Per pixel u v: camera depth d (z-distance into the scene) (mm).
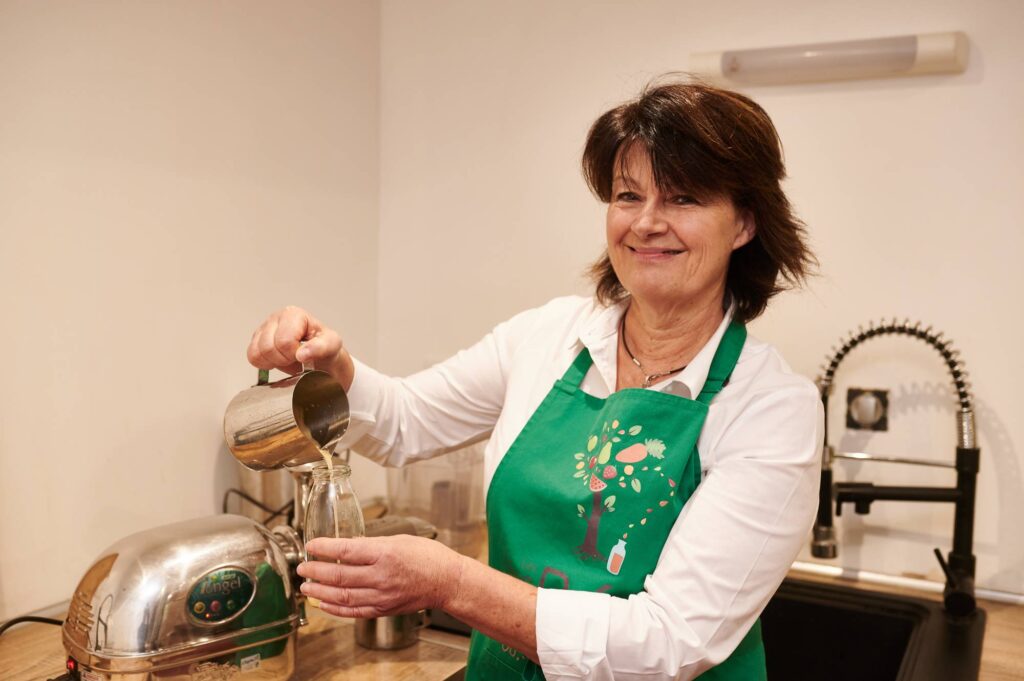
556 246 1982
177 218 1617
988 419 1661
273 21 1793
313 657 1369
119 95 1498
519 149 1996
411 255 2139
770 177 1069
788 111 1754
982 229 1636
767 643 1706
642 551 1068
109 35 1475
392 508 1934
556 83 1946
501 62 1995
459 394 1350
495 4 1986
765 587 997
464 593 968
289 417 1090
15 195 1361
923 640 1488
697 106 1021
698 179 1017
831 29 1708
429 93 2078
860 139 1705
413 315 2150
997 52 1597
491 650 1165
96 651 1091
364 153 2090
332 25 1954
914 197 1679
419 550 963
